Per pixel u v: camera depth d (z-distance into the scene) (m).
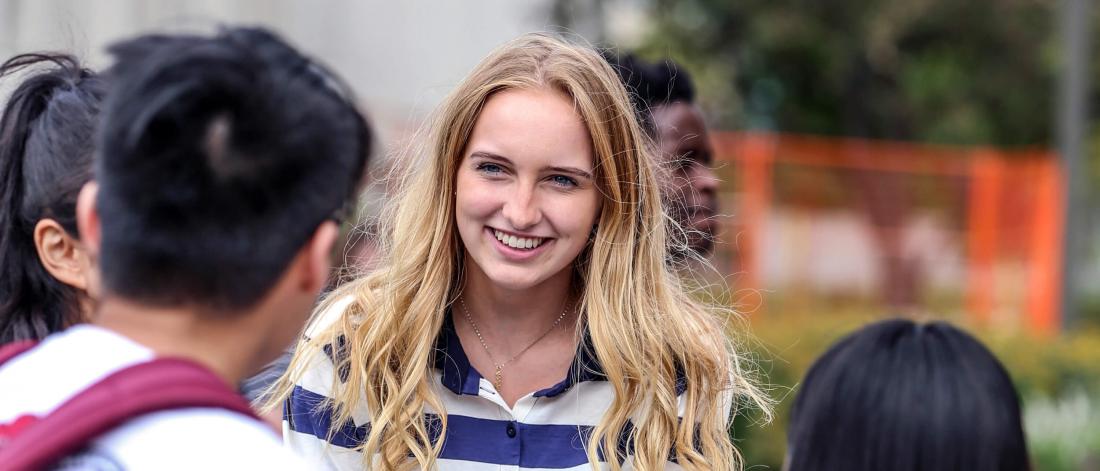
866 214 18.69
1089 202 32.69
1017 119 30.80
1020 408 3.74
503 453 4.73
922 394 3.63
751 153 17.84
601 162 4.68
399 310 4.79
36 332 3.85
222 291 2.75
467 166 4.66
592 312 4.84
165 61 2.70
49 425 2.58
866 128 30.06
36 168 3.77
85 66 4.27
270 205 2.73
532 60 4.67
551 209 4.58
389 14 15.12
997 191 19.59
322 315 4.98
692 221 6.45
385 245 5.28
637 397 4.84
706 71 28.31
